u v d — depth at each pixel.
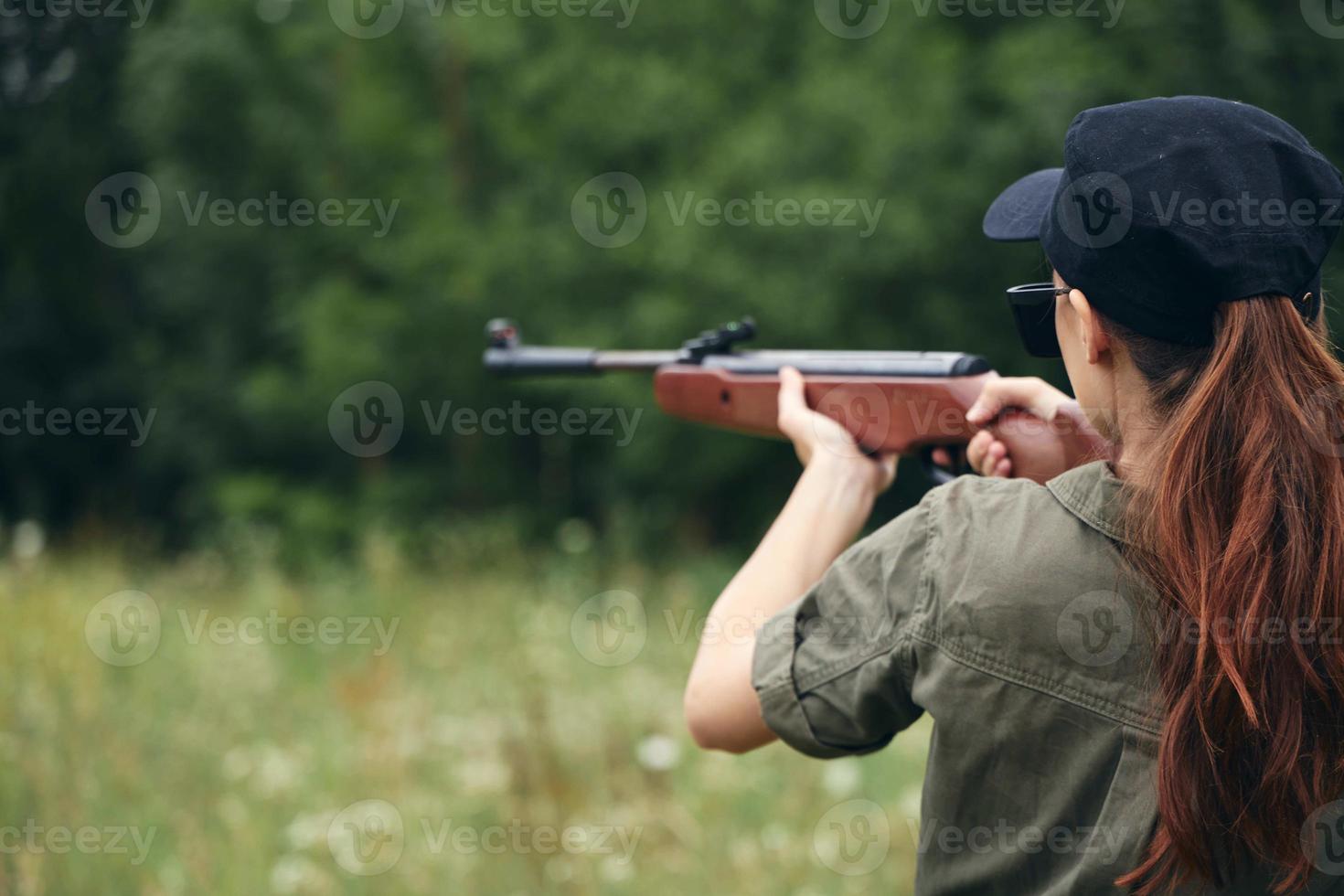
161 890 3.60
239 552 10.20
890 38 10.70
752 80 11.78
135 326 14.63
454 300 11.89
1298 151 1.33
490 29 12.02
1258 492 1.25
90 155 13.44
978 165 9.91
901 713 1.47
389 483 12.54
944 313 10.17
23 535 7.78
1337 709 1.27
